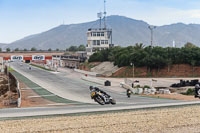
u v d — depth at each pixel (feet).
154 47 276.41
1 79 260.01
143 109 61.62
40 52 641.81
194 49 253.85
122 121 49.16
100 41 380.99
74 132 42.22
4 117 52.90
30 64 549.95
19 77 261.85
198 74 238.07
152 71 251.19
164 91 147.33
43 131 42.70
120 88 173.88
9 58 277.64
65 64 448.24
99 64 327.47
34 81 223.71
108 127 45.09
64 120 49.93
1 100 131.85
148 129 44.27
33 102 117.80
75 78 252.83
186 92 145.18
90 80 224.12
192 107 64.18
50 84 201.05
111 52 325.62
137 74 251.39
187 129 44.75
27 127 44.88
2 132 41.93
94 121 49.06
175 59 253.65
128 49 303.27
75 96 138.10
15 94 149.38
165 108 62.90
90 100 121.29
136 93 149.38
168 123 48.19
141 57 260.21
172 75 241.55
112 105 72.74
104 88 173.78
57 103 111.34
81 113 56.65
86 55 402.72
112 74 263.08
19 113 58.34
